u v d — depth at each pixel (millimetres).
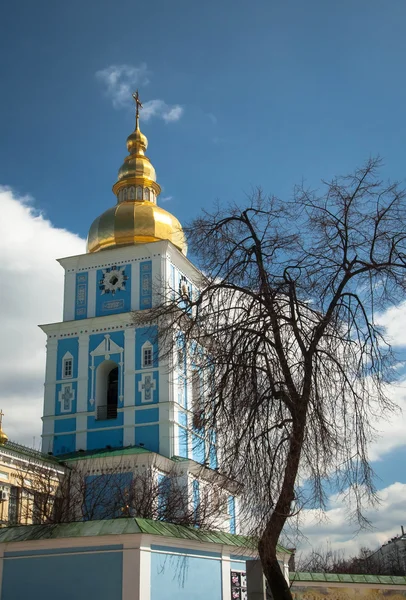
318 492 18781
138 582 19797
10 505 37906
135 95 64188
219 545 24125
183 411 49062
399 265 19766
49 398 51156
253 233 21188
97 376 50781
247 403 19109
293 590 32438
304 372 19297
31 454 41625
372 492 18938
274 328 19594
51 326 52906
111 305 52719
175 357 26047
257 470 18672
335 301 20078
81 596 20250
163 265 52656
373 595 32531
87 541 20734
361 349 19922
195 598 22312
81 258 54500
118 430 48625
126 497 40031
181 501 37500
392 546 97625
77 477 42469
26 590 20922
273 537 18281
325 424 19125
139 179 60094
